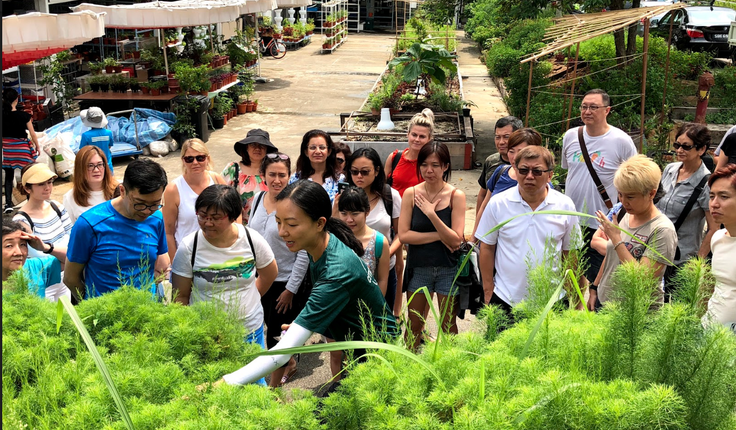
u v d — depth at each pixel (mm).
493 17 23969
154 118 11820
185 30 16469
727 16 17062
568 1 12164
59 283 3607
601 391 1427
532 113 11570
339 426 1689
